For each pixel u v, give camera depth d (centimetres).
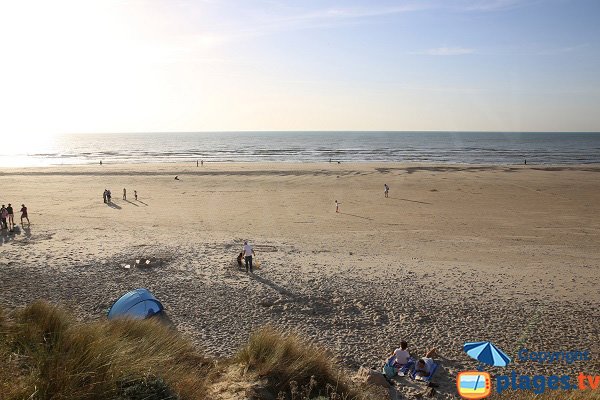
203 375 784
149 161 9294
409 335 1350
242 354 827
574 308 1591
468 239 2620
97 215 3238
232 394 666
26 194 4241
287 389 724
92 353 602
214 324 1388
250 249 1945
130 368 595
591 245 2497
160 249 2286
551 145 17788
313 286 1767
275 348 820
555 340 1329
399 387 1040
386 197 4162
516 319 1483
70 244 2356
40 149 15412
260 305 1556
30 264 1961
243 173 6075
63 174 6003
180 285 1744
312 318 1456
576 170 6619
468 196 4219
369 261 2155
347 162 8794
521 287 1809
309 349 879
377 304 1589
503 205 3759
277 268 2006
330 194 4344
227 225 2959
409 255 2277
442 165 7481
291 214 3369
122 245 2356
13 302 1492
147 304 1367
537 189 4647
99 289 1670
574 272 2016
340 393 770
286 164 7838
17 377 526
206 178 5550
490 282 1866
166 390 588
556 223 3067
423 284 1827
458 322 1452
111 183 5103
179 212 3409
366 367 1141
